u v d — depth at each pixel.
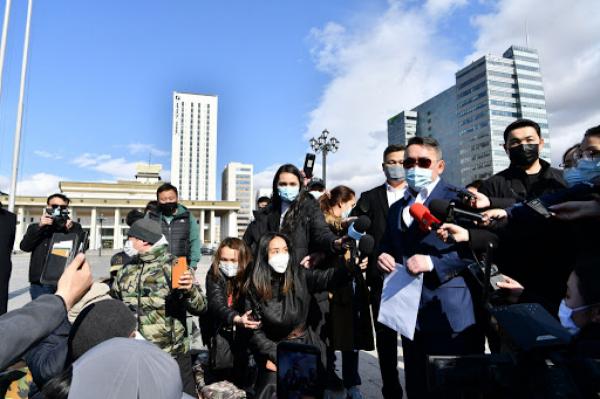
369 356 4.87
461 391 1.40
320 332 3.20
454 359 1.45
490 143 103.81
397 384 3.24
